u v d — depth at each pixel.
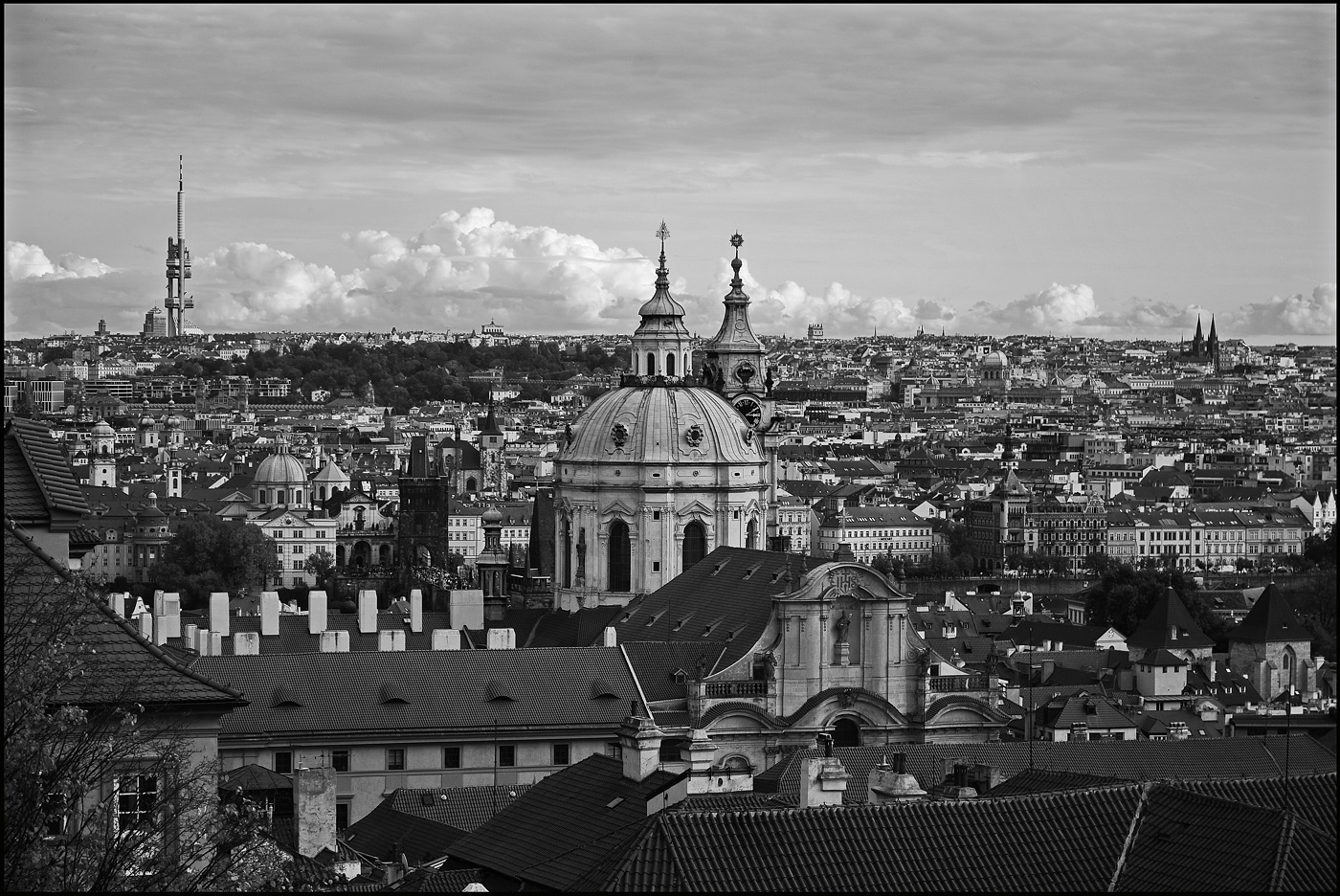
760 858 125.62
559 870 157.38
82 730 128.75
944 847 127.81
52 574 143.00
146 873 130.62
